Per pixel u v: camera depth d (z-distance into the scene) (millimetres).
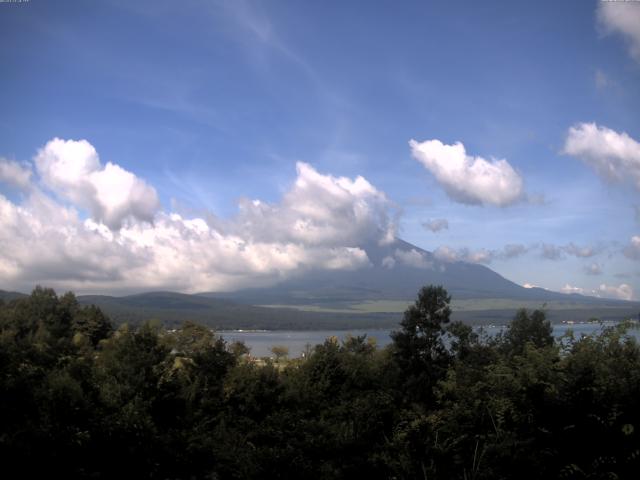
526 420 10672
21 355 21484
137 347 27531
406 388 26797
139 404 20234
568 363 10766
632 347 10961
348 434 15273
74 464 16781
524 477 10109
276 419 17391
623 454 9445
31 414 17906
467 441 11977
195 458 19344
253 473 14453
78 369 22328
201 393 25609
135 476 18453
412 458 12289
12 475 15242
